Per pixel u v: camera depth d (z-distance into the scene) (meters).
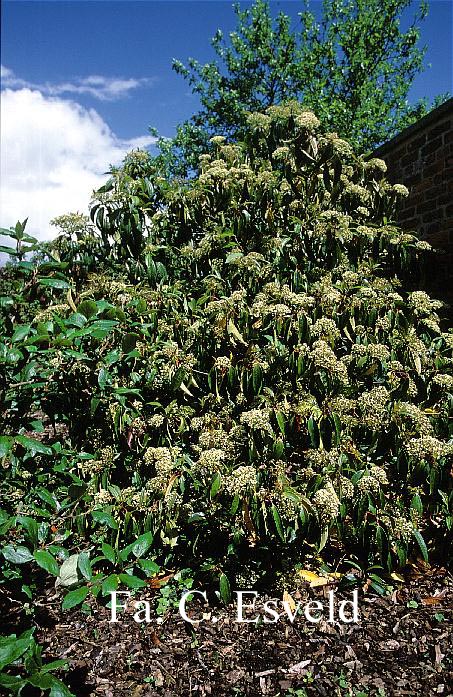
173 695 2.22
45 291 2.90
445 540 2.97
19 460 2.33
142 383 2.88
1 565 2.18
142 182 3.57
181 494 2.71
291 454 2.89
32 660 1.66
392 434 2.74
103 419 2.81
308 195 3.53
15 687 1.57
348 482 2.60
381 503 2.56
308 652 2.43
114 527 2.25
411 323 3.07
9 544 2.19
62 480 2.55
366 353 2.80
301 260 3.32
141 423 2.83
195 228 3.64
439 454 2.63
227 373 2.80
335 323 2.97
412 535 2.73
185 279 3.53
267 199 3.42
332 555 3.03
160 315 3.13
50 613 2.66
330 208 3.52
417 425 2.70
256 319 2.92
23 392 2.24
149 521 2.59
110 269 3.55
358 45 16.73
